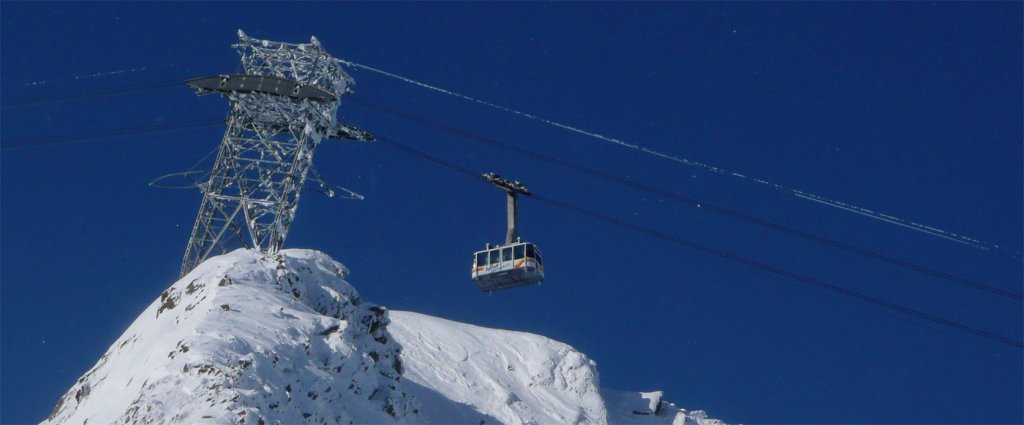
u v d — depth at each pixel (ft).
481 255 216.13
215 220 210.79
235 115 211.00
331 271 222.48
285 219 208.64
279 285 200.95
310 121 210.38
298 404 170.40
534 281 213.87
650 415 316.60
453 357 299.99
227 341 174.50
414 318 319.68
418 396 267.18
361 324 214.07
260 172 208.64
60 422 184.85
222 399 160.04
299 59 218.38
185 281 203.41
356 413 182.70
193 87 211.41
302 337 186.09
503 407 281.95
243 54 217.97
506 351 312.50
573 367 311.88
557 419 288.92
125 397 172.04
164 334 186.50
